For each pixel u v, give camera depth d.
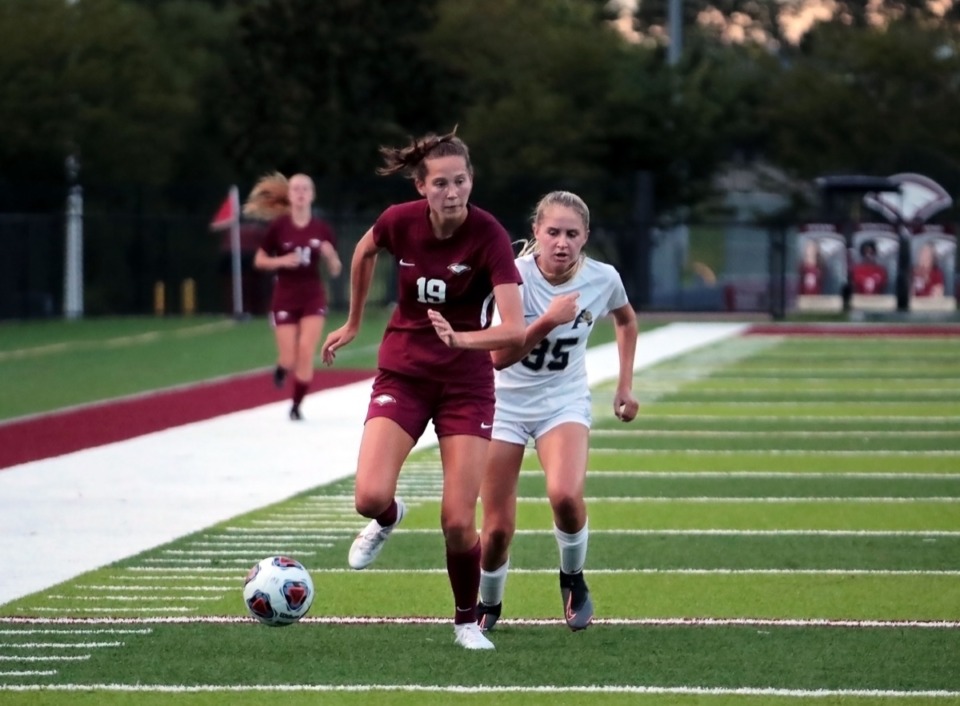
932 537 31.17
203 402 56.28
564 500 22.12
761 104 163.88
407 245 21.17
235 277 108.75
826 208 116.25
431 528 32.28
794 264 169.38
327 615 24.11
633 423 51.62
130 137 139.25
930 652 21.72
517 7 156.50
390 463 21.09
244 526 32.06
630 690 19.75
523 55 150.25
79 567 27.88
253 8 135.00
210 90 157.00
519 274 21.12
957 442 46.69
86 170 137.38
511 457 22.73
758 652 21.72
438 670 20.72
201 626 23.36
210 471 39.50
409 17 137.88
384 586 26.38
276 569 21.27
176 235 125.25
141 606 24.77
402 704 19.14
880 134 155.38
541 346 22.61
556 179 130.00
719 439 47.50
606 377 67.19
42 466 40.19
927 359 78.88
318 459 41.78
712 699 19.34
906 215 115.56
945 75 155.88
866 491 37.34
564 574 22.98
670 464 42.12
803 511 34.44
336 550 29.67
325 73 133.75
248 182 132.88
